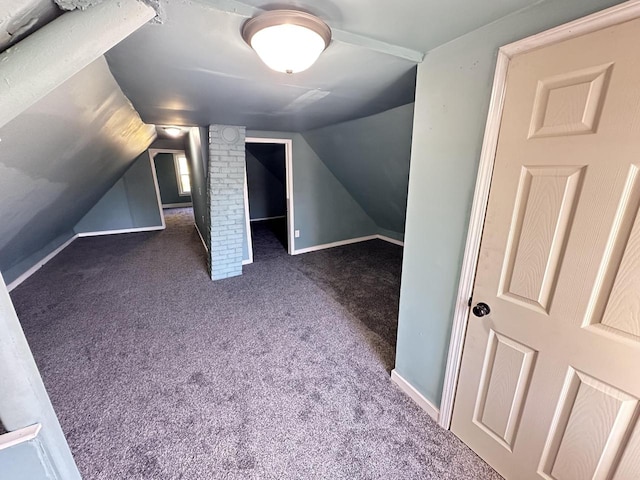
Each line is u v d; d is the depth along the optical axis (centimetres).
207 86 178
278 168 723
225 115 274
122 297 327
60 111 149
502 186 118
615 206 88
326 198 484
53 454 92
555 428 115
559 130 98
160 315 289
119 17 79
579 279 99
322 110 250
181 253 481
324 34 107
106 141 283
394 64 144
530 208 109
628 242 87
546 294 110
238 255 381
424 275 164
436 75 136
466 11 100
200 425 170
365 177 409
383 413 177
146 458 151
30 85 73
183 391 194
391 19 105
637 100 80
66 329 265
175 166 942
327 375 209
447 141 137
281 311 297
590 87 89
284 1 91
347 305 310
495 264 126
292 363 221
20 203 207
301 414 177
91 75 143
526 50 102
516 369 124
